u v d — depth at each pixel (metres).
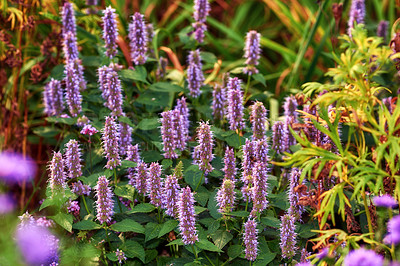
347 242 2.55
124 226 2.64
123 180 2.92
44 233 2.59
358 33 2.54
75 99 2.91
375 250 2.63
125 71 3.01
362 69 2.53
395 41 2.65
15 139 3.21
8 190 3.04
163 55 3.52
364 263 2.44
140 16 3.02
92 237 2.69
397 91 2.94
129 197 2.69
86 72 3.23
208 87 3.15
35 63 3.24
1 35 3.16
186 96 3.19
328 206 2.56
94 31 3.37
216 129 2.87
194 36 3.20
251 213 2.66
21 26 3.16
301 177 2.56
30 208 3.01
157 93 3.04
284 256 2.63
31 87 3.32
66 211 2.69
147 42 3.16
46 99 3.07
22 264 2.49
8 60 3.15
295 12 4.10
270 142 3.01
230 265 2.69
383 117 2.57
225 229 2.68
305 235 2.70
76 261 2.65
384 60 2.54
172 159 2.85
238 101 2.81
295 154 2.57
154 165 2.66
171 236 2.71
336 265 2.55
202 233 2.65
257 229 2.63
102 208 2.62
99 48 3.15
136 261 2.71
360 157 2.60
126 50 3.23
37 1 3.26
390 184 2.60
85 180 2.70
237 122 2.82
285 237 2.62
